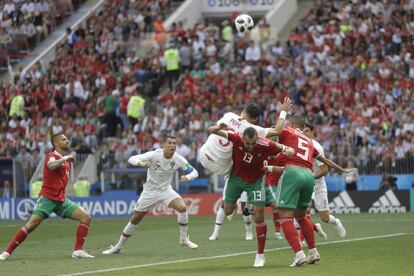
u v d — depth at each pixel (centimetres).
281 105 3531
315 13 10119
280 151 3428
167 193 4206
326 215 4578
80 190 7788
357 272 3238
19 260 3916
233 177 3547
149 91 9162
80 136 8388
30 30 10638
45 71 9806
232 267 3475
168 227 6144
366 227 5659
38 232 5916
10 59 10456
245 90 8738
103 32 10019
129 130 8394
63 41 10181
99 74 9325
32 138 8531
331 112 8112
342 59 8919
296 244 3419
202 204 7575
